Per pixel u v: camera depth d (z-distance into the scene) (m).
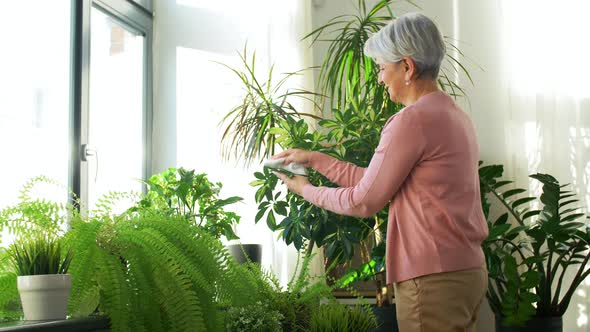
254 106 3.27
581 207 3.29
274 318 2.06
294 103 3.56
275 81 3.64
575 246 2.95
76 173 3.13
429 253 1.56
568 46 3.47
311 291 2.28
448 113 1.62
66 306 1.56
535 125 3.47
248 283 1.83
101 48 3.50
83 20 3.22
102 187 3.44
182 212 3.13
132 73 3.83
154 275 1.61
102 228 1.65
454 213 1.57
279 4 3.68
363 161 2.76
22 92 2.83
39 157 2.93
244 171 3.68
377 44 1.72
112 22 3.62
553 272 3.00
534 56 3.50
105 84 3.53
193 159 3.85
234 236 3.12
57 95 3.09
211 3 3.92
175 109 3.91
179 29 3.95
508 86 3.52
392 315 2.77
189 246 1.71
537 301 2.95
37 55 2.95
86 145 3.18
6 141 2.71
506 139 3.51
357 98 3.19
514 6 3.55
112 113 3.60
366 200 1.64
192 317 1.60
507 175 3.50
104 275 1.56
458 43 3.68
